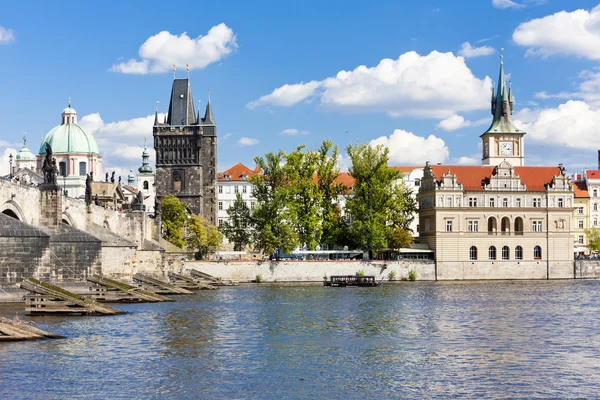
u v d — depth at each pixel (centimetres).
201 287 15850
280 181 19412
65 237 11175
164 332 7806
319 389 5306
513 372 5900
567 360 6406
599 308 11006
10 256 9269
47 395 5031
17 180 10956
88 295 11188
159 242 17775
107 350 6606
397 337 7681
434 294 14112
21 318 8512
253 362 6209
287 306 11119
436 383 5512
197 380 5522
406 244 19888
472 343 7306
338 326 8562
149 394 5100
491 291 15062
